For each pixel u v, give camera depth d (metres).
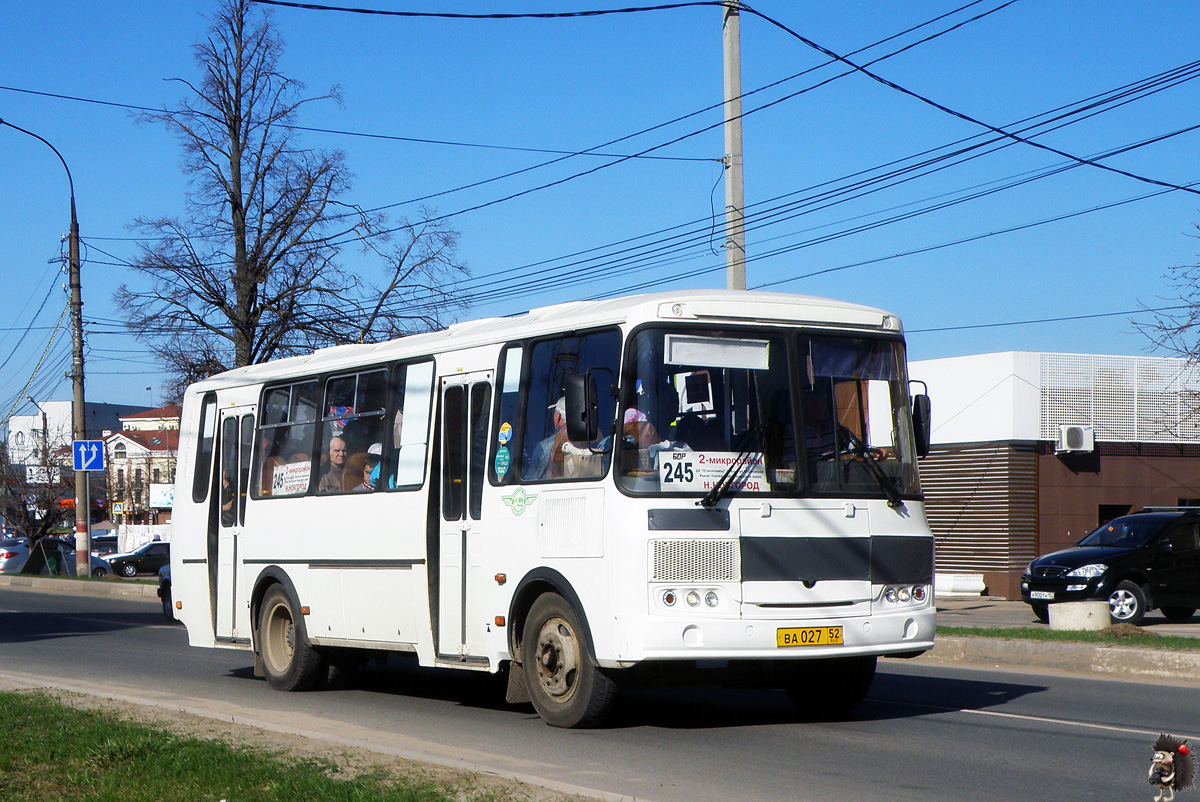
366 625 12.36
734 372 9.81
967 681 13.81
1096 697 12.30
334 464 13.06
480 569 10.91
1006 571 30.17
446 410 11.59
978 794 7.60
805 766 8.49
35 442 67.81
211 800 6.98
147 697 12.23
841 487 9.92
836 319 10.27
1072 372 30.94
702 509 9.42
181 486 15.72
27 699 10.97
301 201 34.47
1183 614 23.16
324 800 6.82
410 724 10.66
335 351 13.84
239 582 14.45
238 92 34.66
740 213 18.70
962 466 31.58
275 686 13.64
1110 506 31.36
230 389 15.06
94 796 7.12
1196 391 31.58
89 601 33.44
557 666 10.11
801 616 9.55
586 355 10.09
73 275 36.50
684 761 8.68
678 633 9.23
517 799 6.82
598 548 9.59
